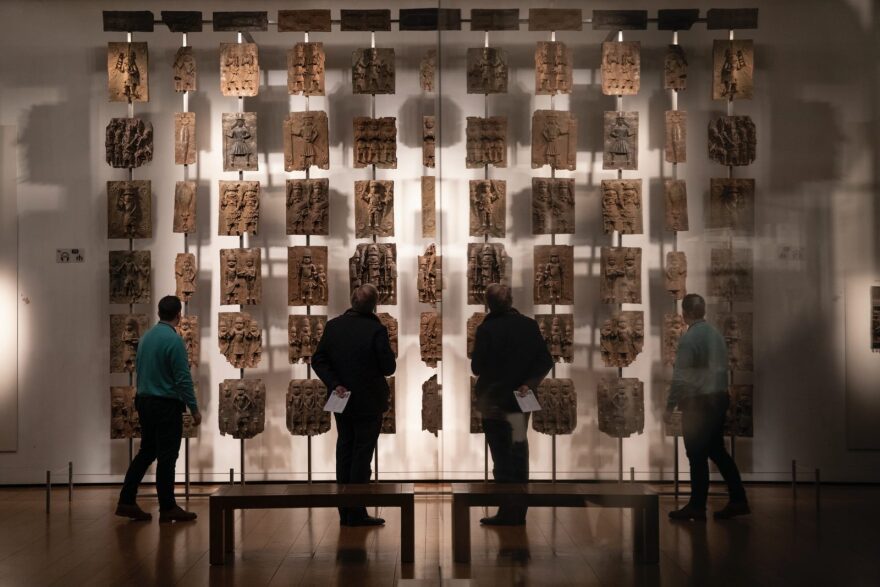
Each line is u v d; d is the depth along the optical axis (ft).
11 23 27.68
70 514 23.75
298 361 26.45
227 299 26.63
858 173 6.88
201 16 26.71
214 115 28.09
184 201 26.89
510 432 8.43
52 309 27.71
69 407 27.63
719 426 7.22
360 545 20.35
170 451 22.68
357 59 26.66
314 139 26.73
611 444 7.76
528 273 8.28
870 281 6.87
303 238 28.07
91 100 27.66
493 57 8.27
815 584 6.98
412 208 27.78
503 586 8.48
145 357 22.70
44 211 27.71
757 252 7.09
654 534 7.59
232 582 17.04
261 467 27.91
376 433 21.56
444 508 8.79
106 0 27.58
